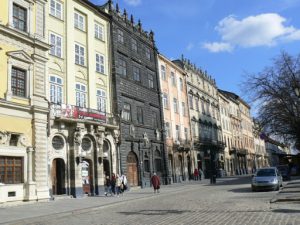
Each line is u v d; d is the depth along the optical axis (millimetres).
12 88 24641
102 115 33156
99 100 35188
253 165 98188
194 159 56219
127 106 39125
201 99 64312
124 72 39781
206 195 24422
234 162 79875
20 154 24281
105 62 37031
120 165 35719
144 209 17891
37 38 26781
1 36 24000
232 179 51375
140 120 41500
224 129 76500
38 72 26688
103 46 37156
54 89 29812
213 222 11852
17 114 24484
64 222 14891
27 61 25859
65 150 29500
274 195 21188
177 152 50594
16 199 23359
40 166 25531
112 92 37062
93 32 35781
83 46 34250
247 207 15625
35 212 18266
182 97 55750
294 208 14484
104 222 13797
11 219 15625
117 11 40156
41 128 26156
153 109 44969
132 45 42406
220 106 76062
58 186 28953
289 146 50875
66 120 29125
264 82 43438
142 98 42531
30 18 26656
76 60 33000
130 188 36844
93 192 31438
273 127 43781
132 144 38500
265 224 10938
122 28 40531
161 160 44781
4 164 23125
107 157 34500
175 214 14727
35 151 25312
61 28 31734
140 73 43281
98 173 32000
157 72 47594
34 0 27297
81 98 32844
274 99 42844
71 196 28781
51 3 30953
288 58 42688
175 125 51500
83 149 31188
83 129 30844
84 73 33719
